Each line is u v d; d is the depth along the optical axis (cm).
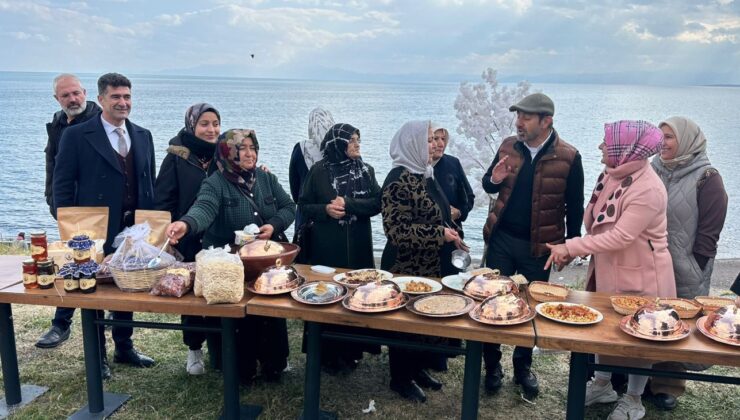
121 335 364
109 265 278
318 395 285
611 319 251
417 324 241
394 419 311
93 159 346
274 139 2884
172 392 336
